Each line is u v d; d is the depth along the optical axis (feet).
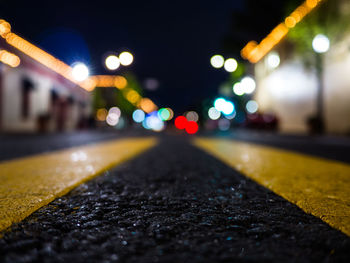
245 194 8.86
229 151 24.67
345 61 51.60
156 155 21.26
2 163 15.94
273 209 7.10
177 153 22.84
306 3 57.93
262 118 84.64
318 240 4.99
